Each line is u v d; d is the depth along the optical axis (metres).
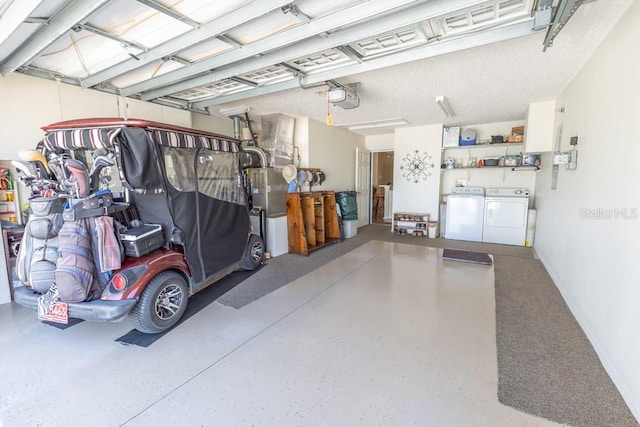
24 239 2.44
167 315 2.62
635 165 1.84
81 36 2.34
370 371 2.02
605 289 2.17
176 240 2.76
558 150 4.00
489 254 5.01
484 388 1.85
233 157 3.68
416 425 1.58
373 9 1.89
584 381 1.91
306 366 2.07
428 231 6.50
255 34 2.31
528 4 2.02
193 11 1.96
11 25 2.01
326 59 2.94
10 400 1.77
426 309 2.96
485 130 6.31
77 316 2.27
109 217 2.37
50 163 2.44
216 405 1.73
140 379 1.95
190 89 3.85
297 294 3.35
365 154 7.91
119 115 3.80
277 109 5.03
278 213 5.12
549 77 3.39
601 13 2.12
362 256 4.94
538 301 3.14
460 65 3.05
